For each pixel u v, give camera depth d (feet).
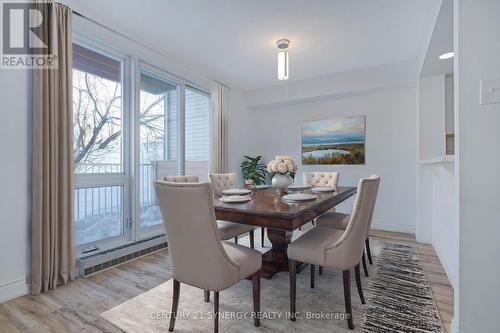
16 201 6.57
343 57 11.43
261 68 12.84
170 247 5.19
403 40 9.85
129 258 9.18
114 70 9.96
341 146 14.21
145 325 5.43
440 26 7.28
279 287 7.08
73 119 8.27
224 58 11.64
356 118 13.83
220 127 14.26
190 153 13.44
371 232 12.57
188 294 6.73
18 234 6.61
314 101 15.01
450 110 11.14
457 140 4.60
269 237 8.79
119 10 8.06
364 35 9.49
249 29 9.12
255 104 16.14
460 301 4.53
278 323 5.47
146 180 11.37
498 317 4.34
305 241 6.01
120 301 6.40
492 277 4.37
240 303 6.29
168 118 12.25
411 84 12.01
